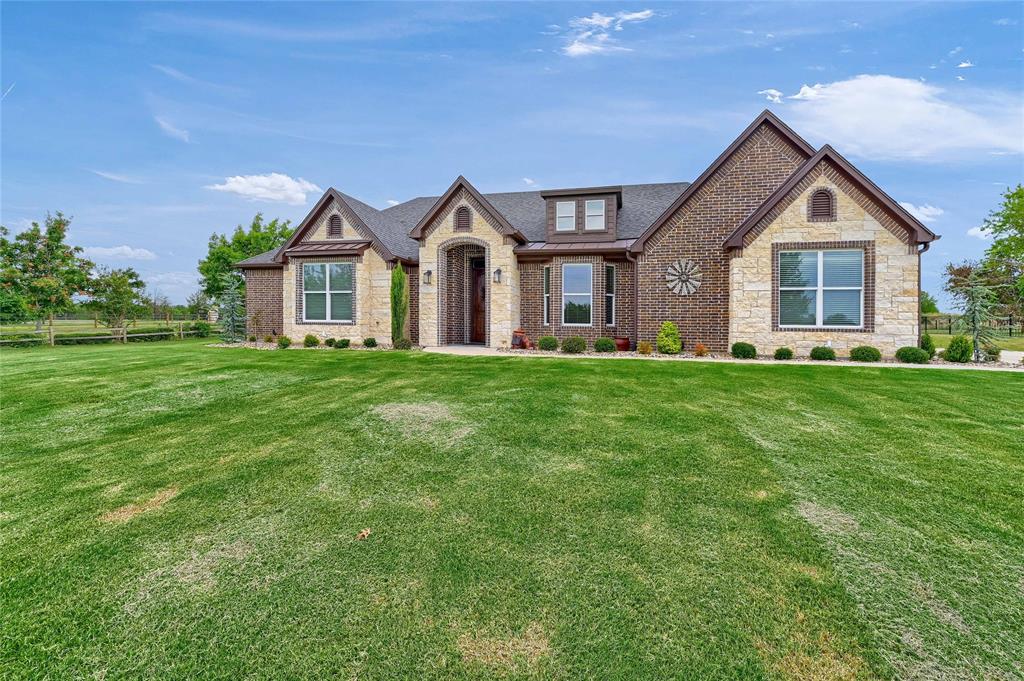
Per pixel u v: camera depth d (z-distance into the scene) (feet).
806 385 30.81
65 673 8.13
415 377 34.27
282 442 19.88
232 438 20.57
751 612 9.41
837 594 9.93
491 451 18.31
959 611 9.45
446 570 10.83
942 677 7.88
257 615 9.48
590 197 59.47
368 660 8.35
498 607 9.61
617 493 14.58
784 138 50.80
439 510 13.66
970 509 13.60
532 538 12.12
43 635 8.98
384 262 63.00
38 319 83.92
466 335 65.31
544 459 17.44
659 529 12.51
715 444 19.01
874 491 14.74
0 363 44.65
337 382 32.71
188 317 111.34
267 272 71.97
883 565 10.97
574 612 9.44
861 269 45.34
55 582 10.58
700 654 8.39
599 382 31.78
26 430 22.17
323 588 10.28
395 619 9.32
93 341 80.38
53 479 16.37
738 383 31.48
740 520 12.95
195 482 15.90
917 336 44.01
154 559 11.48
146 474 16.70
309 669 8.17
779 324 47.34
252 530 12.78
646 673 8.00
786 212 46.75
